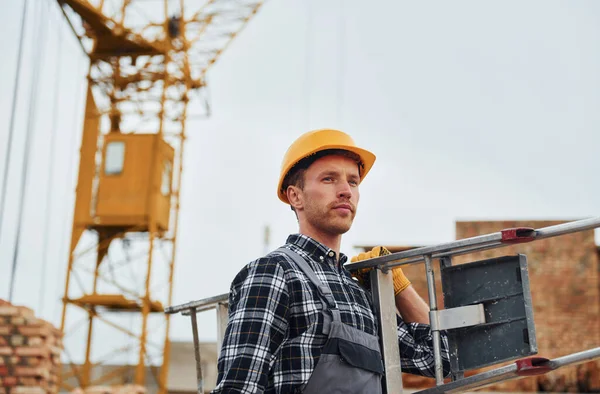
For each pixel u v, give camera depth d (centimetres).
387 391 306
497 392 1984
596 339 2031
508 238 282
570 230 277
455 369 293
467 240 291
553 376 1992
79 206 2858
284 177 328
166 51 2986
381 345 312
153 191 2839
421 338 333
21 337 1034
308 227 317
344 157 321
